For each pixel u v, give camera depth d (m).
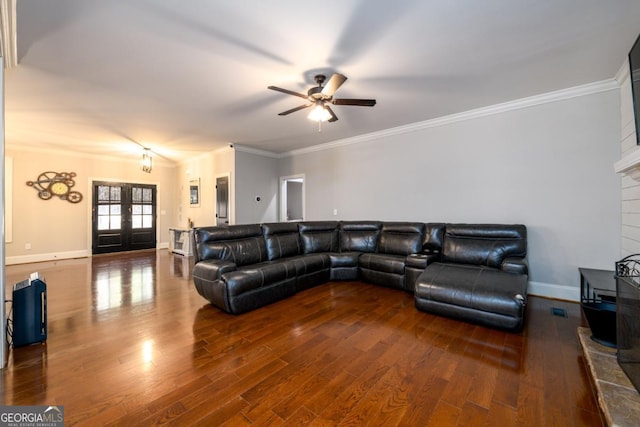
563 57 2.57
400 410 1.55
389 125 4.65
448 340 2.35
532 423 1.44
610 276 2.72
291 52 2.44
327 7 1.90
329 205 5.88
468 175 4.07
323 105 2.84
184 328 2.60
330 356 2.11
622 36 2.25
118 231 7.09
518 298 2.41
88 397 1.65
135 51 2.40
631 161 2.10
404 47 2.38
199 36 2.21
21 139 5.15
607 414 1.37
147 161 6.15
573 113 3.28
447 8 1.92
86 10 1.89
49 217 6.11
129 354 2.13
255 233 4.00
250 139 5.48
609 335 1.98
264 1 1.84
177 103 3.53
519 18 2.03
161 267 5.30
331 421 1.47
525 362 2.00
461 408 1.56
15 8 1.76
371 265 4.12
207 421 1.47
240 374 1.88
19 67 2.62
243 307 2.97
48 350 2.19
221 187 6.32
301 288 3.77
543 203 3.50
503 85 3.16
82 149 6.03
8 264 5.57
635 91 2.05
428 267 3.30
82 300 3.38
